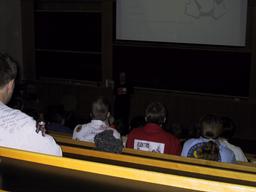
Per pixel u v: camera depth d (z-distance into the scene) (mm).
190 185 1309
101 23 9719
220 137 3504
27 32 10562
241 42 8523
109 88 9758
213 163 2238
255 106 8430
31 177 1568
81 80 10195
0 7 10430
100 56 9891
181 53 9094
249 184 1585
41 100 10555
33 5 10336
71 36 10125
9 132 1823
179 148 3283
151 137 3227
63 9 10094
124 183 1409
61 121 5363
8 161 1616
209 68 8906
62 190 1518
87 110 10094
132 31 9445
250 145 8227
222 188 1260
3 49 10562
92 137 3359
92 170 1460
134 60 9555
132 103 9547
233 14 8492
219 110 8727
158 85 9406
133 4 9320
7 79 1901
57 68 10438
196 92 9062
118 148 2299
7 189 1624
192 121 8992
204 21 8750
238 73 8648
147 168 1815
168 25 9086
